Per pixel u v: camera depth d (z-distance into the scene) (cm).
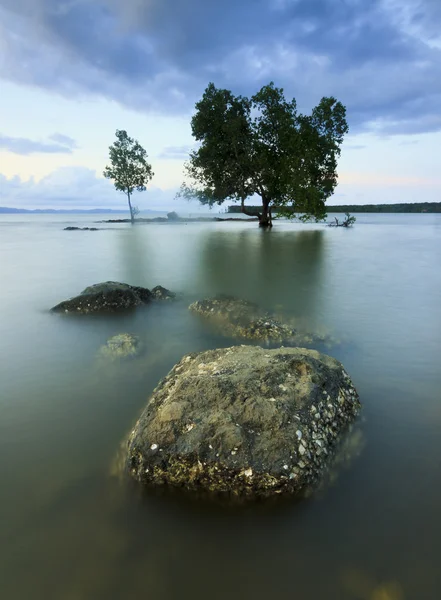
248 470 352
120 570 277
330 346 723
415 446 415
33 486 360
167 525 318
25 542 299
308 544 298
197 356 551
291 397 423
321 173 3809
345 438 429
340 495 347
